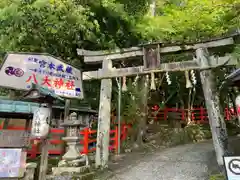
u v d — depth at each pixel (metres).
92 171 7.04
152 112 16.12
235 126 15.23
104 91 8.12
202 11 8.29
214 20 8.50
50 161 8.48
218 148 6.34
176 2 10.91
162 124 16.30
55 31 8.41
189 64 7.29
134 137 11.57
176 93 17.56
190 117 16.41
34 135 5.44
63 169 6.20
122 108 11.25
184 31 8.98
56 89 7.54
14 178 5.12
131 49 8.10
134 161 8.14
